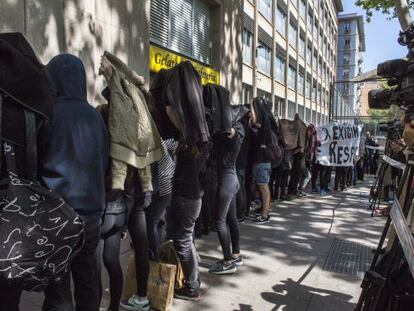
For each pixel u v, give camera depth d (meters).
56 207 1.82
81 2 5.16
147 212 3.62
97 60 5.47
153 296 3.33
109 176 2.62
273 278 4.21
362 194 10.75
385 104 2.77
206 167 3.99
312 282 4.15
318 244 5.58
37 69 1.88
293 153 8.74
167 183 3.55
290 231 6.21
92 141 2.13
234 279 4.13
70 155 2.01
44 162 1.97
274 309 3.50
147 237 3.35
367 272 2.39
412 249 1.95
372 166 17.42
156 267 3.34
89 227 2.11
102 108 2.81
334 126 10.27
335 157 10.30
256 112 6.06
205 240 5.45
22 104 1.79
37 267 1.76
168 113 3.14
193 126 3.05
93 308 2.29
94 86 5.41
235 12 10.91
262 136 6.20
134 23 6.36
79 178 2.04
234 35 10.88
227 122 3.74
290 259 4.86
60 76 2.21
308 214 7.59
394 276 2.33
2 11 4.12
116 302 3.00
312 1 37.47
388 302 2.33
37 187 1.81
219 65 10.05
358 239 5.94
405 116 2.40
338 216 7.50
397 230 2.21
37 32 4.53
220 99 3.74
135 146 2.65
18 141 1.79
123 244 4.81
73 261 2.21
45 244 1.77
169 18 8.17
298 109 32.44
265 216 6.72
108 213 2.73
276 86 24.66
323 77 46.78
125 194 2.83
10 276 1.71
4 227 1.71
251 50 19.17
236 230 4.42
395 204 2.38
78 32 5.11
